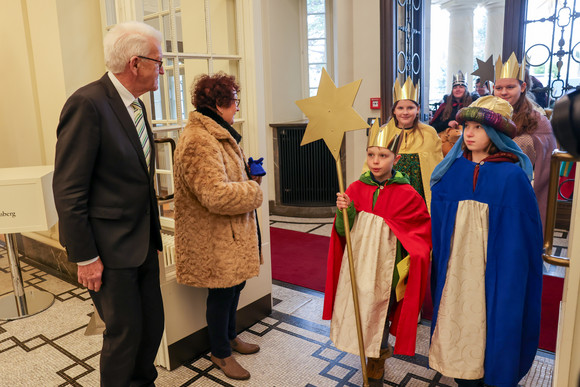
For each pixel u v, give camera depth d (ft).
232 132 6.84
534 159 9.17
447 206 5.72
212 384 7.11
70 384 7.18
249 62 8.71
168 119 8.39
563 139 1.40
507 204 5.30
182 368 7.59
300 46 19.08
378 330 6.01
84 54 9.82
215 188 6.11
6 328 9.09
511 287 5.21
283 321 9.17
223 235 6.65
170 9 7.61
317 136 6.29
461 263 5.56
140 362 6.15
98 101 5.10
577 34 13.00
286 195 18.44
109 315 5.50
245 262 6.81
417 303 5.80
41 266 12.42
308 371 7.39
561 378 3.90
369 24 16.21
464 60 28.48
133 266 5.45
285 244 14.28
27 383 7.23
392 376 7.19
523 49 13.64
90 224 5.24
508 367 5.24
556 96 13.50
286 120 18.85
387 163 6.00
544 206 9.41
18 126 11.44
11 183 8.39
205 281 6.72
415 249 5.79
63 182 4.99
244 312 8.82
